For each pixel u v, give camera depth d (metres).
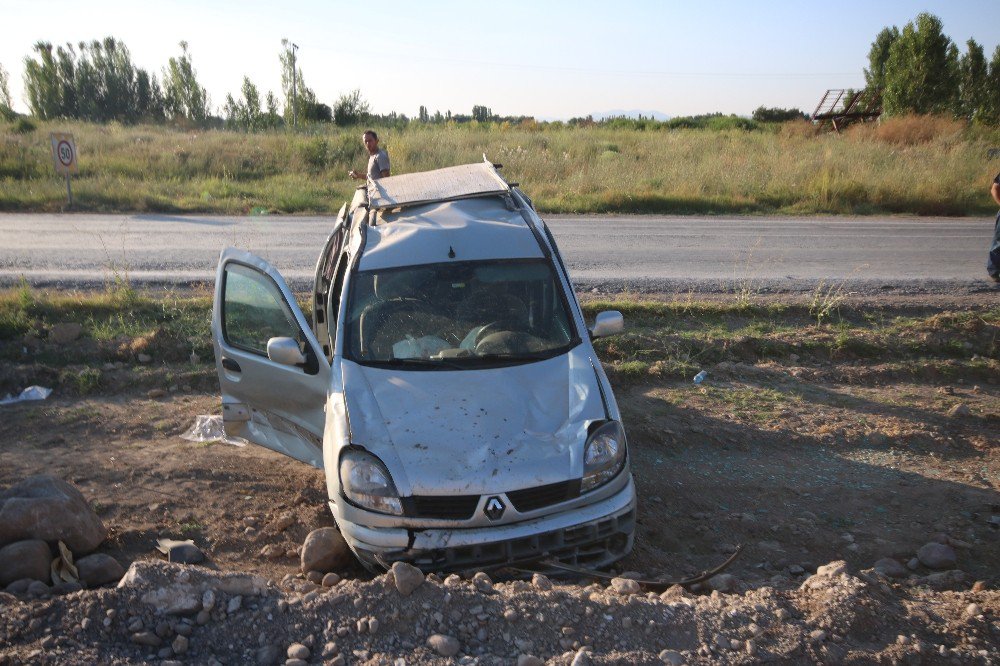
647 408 6.91
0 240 13.35
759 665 3.25
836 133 35.59
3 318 8.55
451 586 3.71
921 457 6.05
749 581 4.32
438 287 5.25
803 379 7.63
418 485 4.00
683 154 26.05
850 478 5.71
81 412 7.02
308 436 5.23
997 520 4.98
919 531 4.95
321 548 4.47
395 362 4.84
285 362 4.90
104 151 24.50
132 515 5.24
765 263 12.31
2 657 3.27
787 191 19.94
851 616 3.50
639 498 5.43
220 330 5.70
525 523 4.03
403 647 3.40
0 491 5.48
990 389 7.46
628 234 15.06
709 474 5.81
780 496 5.45
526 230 5.68
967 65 44.88
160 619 3.57
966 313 8.80
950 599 3.88
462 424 4.33
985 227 16.45
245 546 4.89
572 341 5.05
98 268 11.30
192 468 5.96
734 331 8.68
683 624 3.49
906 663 3.26
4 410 7.09
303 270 11.26
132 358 8.09
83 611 3.57
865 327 8.80
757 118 58.25
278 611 3.63
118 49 55.97
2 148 23.27
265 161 23.80
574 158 25.33
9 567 4.11
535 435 4.29
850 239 14.69
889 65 40.75
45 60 53.81
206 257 12.16
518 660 3.27
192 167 22.56
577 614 3.55
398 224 5.80
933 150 25.47
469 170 7.14
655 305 9.27
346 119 42.44
